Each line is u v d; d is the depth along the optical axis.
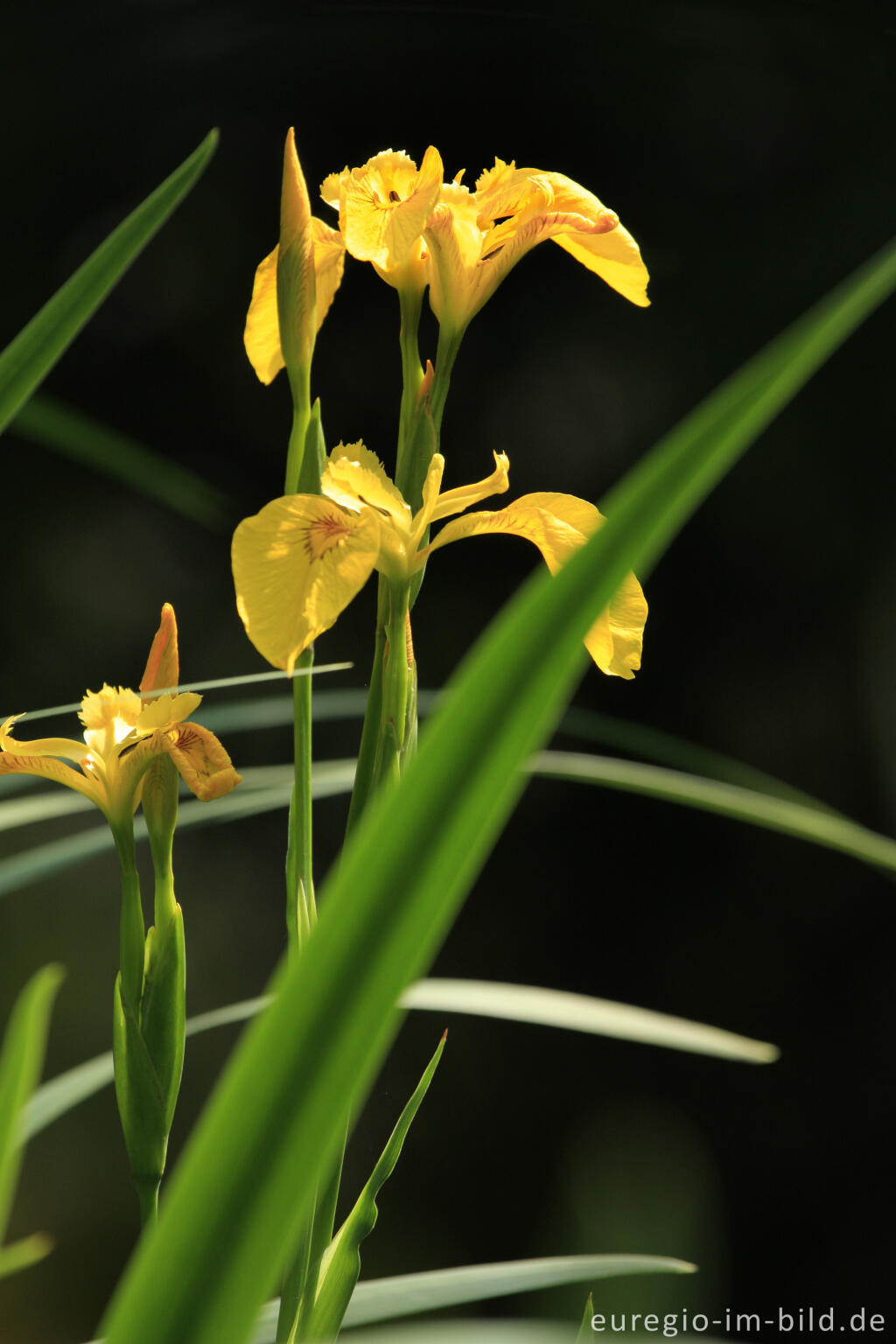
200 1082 3.46
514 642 0.82
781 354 0.75
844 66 4.05
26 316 3.96
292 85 4.18
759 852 4.04
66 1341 2.92
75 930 3.45
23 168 3.99
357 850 0.85
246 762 3.83
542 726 0.82
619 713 4.09
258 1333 1.29
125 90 4.07
